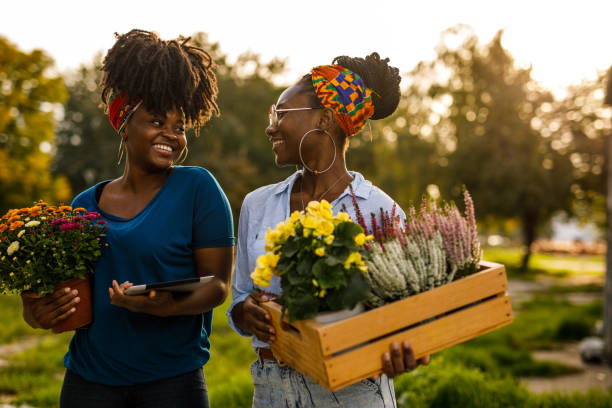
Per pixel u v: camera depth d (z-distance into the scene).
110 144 35.22
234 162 30.50
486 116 25.81
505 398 4.78
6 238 1.99
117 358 2.01
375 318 1.66
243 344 8.99
